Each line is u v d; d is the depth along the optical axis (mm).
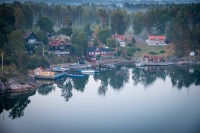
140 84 117812
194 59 167125
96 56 163875
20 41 139000
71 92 108438
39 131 74250
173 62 163375
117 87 113812
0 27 146500
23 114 86312
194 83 118188
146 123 77250
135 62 164250
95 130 74312
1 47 135625
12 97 103375
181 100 94375
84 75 137000
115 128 74688
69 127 76250
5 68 118625
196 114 81625
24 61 128375
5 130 74312
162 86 113875
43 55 150250
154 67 155750
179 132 71875
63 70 139125
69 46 165125
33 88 111438
